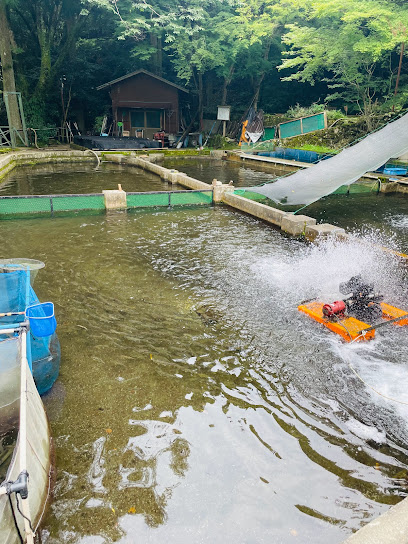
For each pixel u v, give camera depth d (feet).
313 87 112.16
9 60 87.20
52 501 11.18
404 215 45.98
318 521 10.82
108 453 12.81
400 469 12.57
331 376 16.94
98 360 17.63
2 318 17.19
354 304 20.94
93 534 10.38
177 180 60.49
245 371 17.13
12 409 13.39
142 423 14.10
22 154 78.59
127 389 15.83
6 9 87.66
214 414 14.61
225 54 100.01
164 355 18.11
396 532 8.78
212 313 22.04
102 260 29.71
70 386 15.92
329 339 19.65
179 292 24.64
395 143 43.14
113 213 43.32
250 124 103.91
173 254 31.40
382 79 83.41
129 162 82.64
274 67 111.34
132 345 18.85
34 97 101.40
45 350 15.47
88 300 23.26
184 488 11.68
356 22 69.21
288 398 15.61
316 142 88.02
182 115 121.19
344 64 79.15
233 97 119.75
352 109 98.84
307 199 39.73
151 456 12.75
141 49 103.50
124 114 106.32
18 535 8.97
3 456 12.29
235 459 12.71
